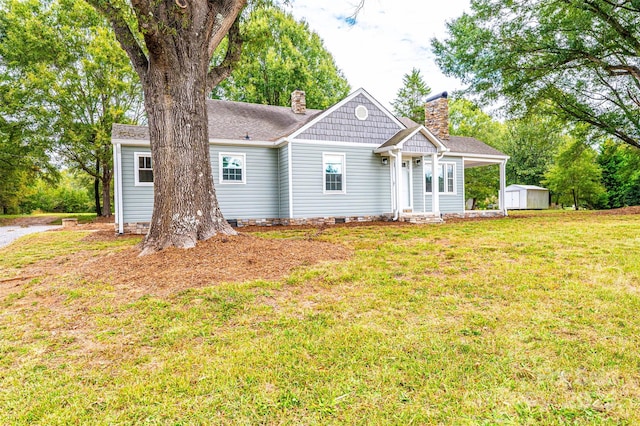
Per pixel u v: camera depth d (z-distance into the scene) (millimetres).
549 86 16688
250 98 27344
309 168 12930
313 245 6781
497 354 2686
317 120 13031
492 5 15375
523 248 6359
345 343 2904
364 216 13898
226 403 2160
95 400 2230
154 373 2531
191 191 6336
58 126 21281
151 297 4109
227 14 6793
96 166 23688
